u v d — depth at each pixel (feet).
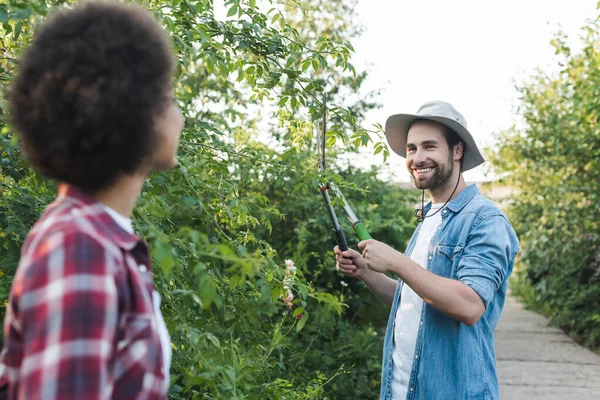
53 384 2.37
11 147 4.61
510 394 14.82
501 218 6.85
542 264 25.55
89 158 2.78
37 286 2.48
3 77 5.02
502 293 6.97
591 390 15.19
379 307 18.80
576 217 23.30
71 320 2.43
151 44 2.89
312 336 15.01
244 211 6.28
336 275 18.25
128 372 2.68
